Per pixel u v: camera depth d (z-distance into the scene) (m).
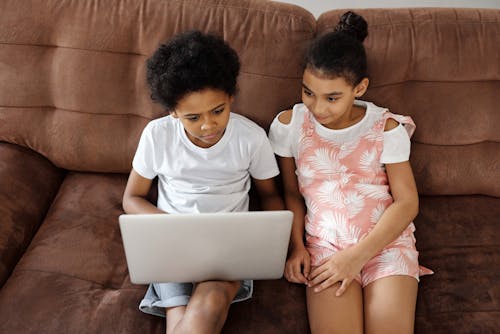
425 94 1.41
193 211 1.34
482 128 1.43
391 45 1.37
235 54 1.23
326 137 1.37
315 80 1.23
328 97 1.25
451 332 1.20
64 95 1.42
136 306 1.22
